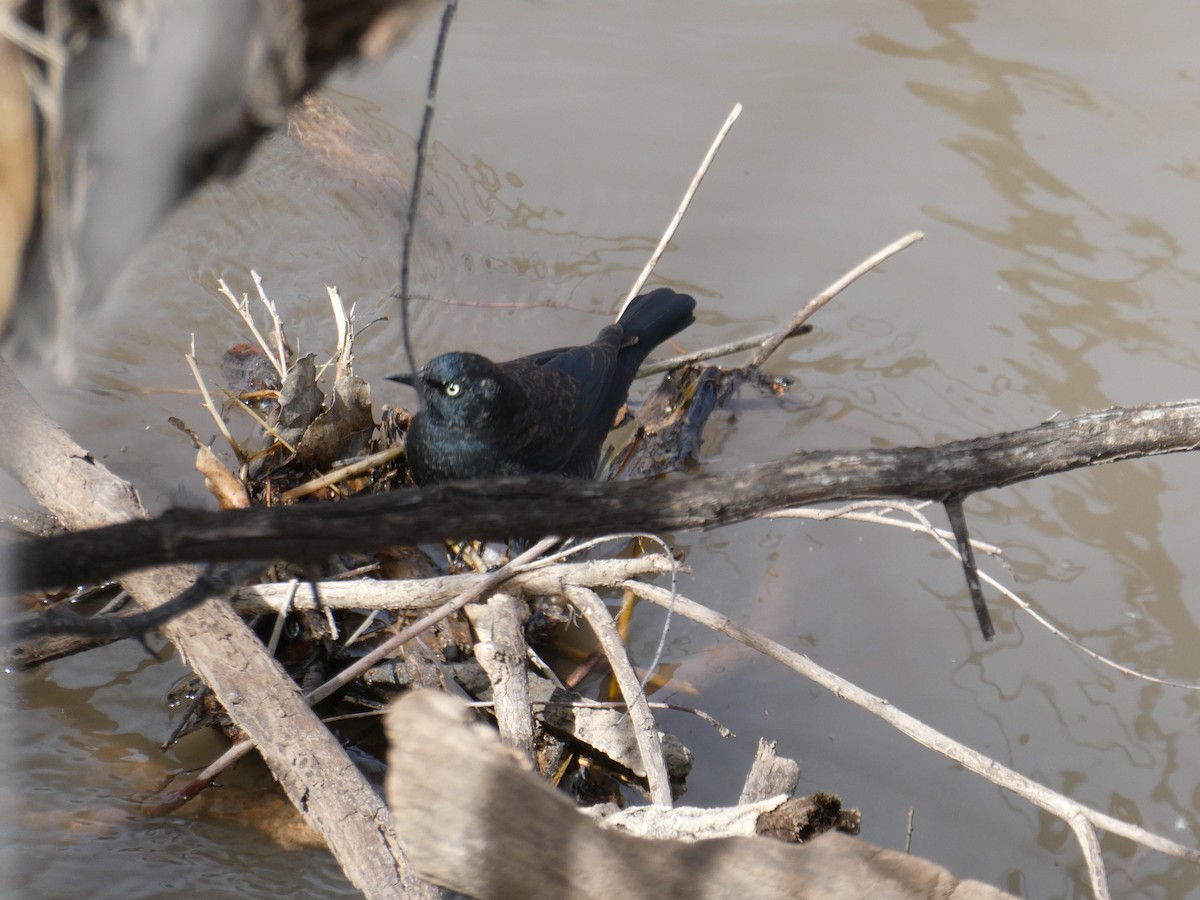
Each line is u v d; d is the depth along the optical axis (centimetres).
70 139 220
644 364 1143
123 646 812
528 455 948
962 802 782
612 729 745
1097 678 872
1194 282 1205
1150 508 1020
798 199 1288
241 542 288
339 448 905
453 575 767
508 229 1249
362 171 1280
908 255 1248
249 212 1223
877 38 1499
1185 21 1520
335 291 969
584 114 1372
